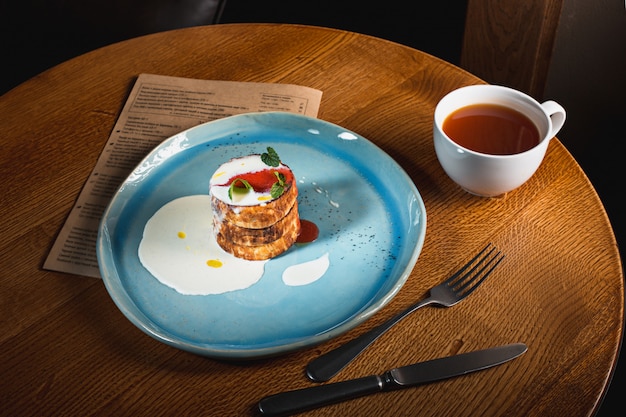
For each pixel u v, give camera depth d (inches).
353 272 27.5
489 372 24.6
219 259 28.1
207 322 26.2
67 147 32.3
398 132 32.2
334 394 23.9
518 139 28.3
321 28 37.5
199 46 36.8
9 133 33.0
